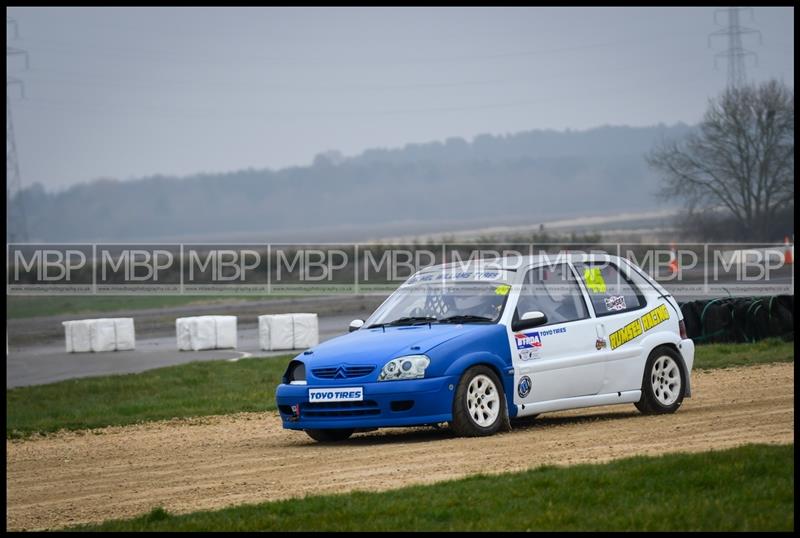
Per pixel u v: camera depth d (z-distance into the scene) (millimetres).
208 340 105562
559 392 41062
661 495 24875
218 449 42688
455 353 38375
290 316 101688
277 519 25203
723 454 28453
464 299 41594
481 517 24078
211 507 29281
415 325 41250
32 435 53000
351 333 42375
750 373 59844
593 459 31859
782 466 26719
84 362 99500
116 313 168500
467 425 38281
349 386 38250
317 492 29969
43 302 199625
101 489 34688
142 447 45562
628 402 43281
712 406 45781
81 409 63781
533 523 23078
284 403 39781
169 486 33938
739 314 75312
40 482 37469
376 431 44188
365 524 24078
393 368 37938
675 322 45344
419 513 24812
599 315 42844
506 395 39438
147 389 73000
